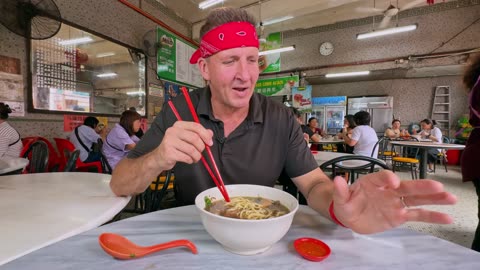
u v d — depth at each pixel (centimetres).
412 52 675
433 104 712
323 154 269
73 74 354
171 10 598
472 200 342
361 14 677
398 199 50
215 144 100
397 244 59
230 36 79
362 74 723
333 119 817
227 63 83
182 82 589
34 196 88
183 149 62
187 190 102
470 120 138
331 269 48
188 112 104
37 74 310
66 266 47
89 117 346
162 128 103
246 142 100
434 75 697
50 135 328
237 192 73
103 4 404
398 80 756
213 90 94
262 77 882
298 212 80
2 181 111
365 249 57
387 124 742
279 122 103
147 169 70
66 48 344
